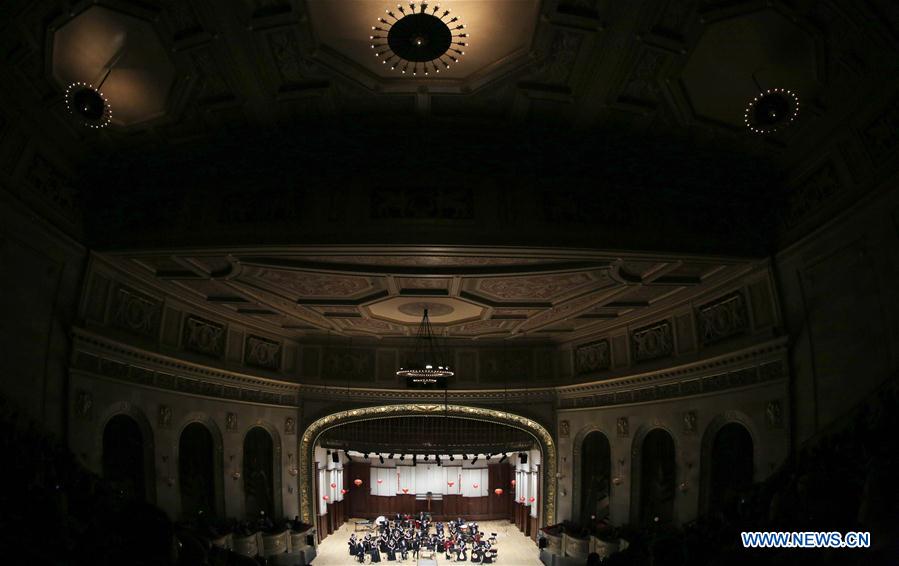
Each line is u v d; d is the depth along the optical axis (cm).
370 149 1210
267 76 1038
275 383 2316
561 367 2470
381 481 3391
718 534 937
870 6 852
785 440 1327
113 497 1234
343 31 927
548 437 2455
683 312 1747
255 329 2202
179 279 1558
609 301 1780
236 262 1430
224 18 911
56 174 1230
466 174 1242
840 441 1036
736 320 1519
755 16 895
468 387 2500
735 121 1127
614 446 2111
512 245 1220
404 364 2523
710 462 1653
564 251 1248
